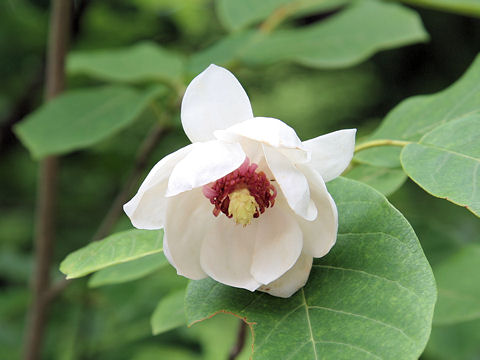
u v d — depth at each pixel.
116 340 0.72
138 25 0.94
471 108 0.42
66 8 0.65
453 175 0.35
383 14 0.68
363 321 0.33
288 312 0.34
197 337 0.82
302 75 1.54
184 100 0.35
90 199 1.02
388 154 0.42
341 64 0.64
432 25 1.51
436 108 0.43
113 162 1.01
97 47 0.94
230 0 0.72
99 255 0.37
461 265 0.54
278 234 0.35
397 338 0.32
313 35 0.67
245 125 0.33
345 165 0.34
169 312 0.49
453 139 0.37
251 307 0.34
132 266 0.46
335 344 0.33
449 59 1.54
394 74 1.58
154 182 0.33
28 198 1.09
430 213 1.17
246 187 0.35
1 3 0.88
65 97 0.61
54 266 0.91
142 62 0.69
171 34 0.99
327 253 0.35
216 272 0.35
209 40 1.16
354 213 0.36
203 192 0.35
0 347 0.77
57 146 0.58
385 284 0.34
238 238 0.35
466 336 0.66
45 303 0.64
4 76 0.94
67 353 0.75
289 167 0.33
